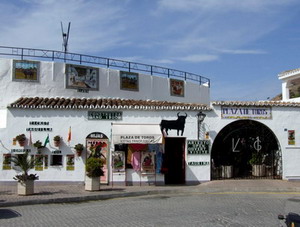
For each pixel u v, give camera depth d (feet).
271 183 66.33
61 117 64.75
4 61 73.20
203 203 47.39
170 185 66.08
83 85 79.15
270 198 52.65
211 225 33.99
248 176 73.26
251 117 70.95
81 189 58.59
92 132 65.21
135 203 47.47
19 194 51.98
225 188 61.67
